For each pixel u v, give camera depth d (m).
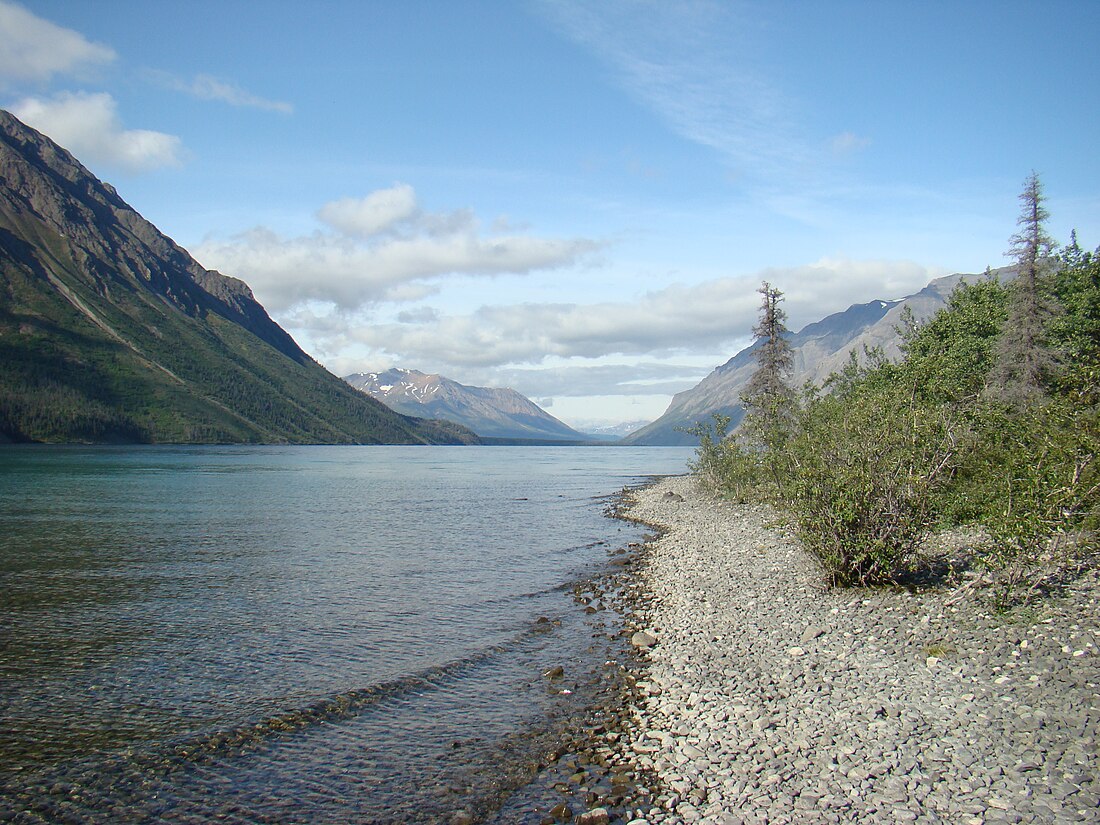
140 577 27.88
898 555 20.88
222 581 27.12
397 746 12.60
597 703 14.23
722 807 9.73
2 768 11.87
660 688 14.73
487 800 10.59
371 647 18.59
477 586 26.27
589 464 158.50
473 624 20.88
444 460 181.12
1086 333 40.66
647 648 17.81
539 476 106.38
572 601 23.75
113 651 18.25
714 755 11.30
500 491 75.50
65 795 10.98
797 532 22.91
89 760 12.17
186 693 15.30
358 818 10.25
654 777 10.86
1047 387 36.06
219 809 10.56
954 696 12.73
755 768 10.70
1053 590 17.45
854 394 39.66
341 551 34.38
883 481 20.80
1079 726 10.95
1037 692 12.37
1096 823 8.53
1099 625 14.82
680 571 27.70
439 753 12.27
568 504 60.28
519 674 16.30
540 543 37.38
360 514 51.50
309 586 26.22
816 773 10.43
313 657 17.77
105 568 29.72
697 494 62.12
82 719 13.91
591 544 37.03
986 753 10.53
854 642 16.36
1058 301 41.38
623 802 10.16
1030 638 14.83
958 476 21.77
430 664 17.08
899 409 22.42
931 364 24.98
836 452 21.83
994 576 18.00
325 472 110.19
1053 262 39.00
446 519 48.72
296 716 14.00
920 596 19.33
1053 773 9.76
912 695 13.00
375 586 26.25
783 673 14.85
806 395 40.44
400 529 43.06
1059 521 16.66
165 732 13.30
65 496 61.75
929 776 10.02
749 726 12.34
